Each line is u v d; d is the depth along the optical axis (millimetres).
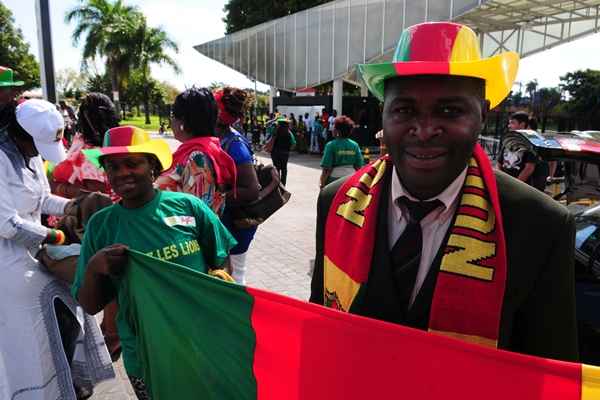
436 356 1239
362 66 1310
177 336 1861
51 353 2670
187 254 2283
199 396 1824
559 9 17641
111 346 3420
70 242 2850
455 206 1323
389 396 1320
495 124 12391
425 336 1242
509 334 1272
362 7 18234
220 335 1706
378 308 1375
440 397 1251
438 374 1245
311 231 7613
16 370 2537
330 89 33750
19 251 2564
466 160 1271
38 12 6801
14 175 2520
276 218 8570
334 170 6723
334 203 1545
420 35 1287
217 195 2971
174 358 1897
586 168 4340
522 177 5129
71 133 11000
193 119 2932
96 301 2119
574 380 1134
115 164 2184
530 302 1248
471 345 1199
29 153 2662
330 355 1406
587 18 18500
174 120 3010
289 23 22031
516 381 1178
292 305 1484
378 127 20812
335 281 1475
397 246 1360
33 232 2516
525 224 1229
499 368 1186
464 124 1233
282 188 3584
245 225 3387
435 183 1270
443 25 1285
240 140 3381
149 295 1955
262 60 24281
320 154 21188
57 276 2693
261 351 1590
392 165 1464
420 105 1240
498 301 1216
